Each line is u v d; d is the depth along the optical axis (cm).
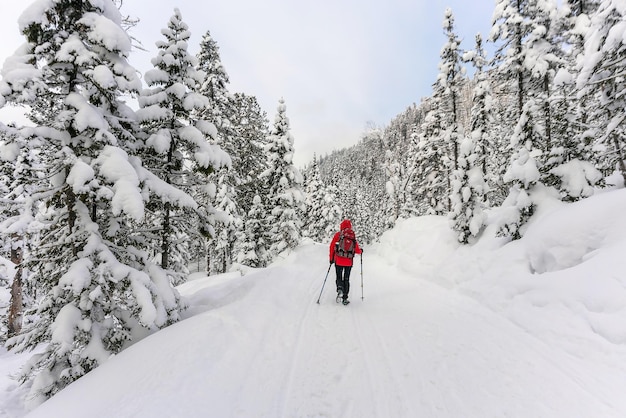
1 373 960
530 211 890
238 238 2353
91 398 399
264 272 1107
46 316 671
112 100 725
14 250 1563
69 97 616
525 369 427
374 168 11488
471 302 759
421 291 923
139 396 369
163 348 494
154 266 743
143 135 822
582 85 935
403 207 3344
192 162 930
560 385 382
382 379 421
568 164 893
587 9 1549
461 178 1105
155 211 885
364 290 980
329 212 3794
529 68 1596
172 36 884
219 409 351
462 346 512
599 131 1050
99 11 671
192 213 888
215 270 3469
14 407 688
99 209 730
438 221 1670
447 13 2309
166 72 876
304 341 549
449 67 2320
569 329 500
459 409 353
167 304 682
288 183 2233
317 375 434
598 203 695
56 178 655
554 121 1023
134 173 620
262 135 2630
